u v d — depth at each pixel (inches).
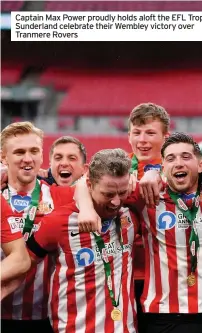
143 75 834.2
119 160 139.8
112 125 786.8
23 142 161.5
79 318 145.9
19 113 794.8
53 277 150.1
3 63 813.9
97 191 141.0
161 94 811.4
